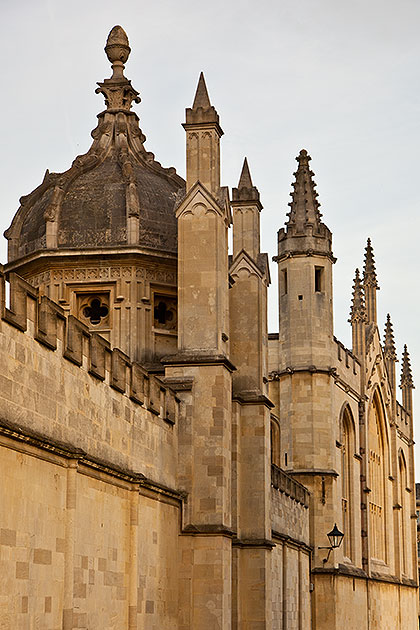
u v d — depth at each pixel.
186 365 42.38
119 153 51.53
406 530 108.94
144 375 37.94
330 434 75.81
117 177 50.34
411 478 113.12
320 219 77.94
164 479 40.09
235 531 47.97
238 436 48.50
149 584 37.62
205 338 42.62
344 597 76.75
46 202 50.16
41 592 28.77
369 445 93.00
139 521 36.59
